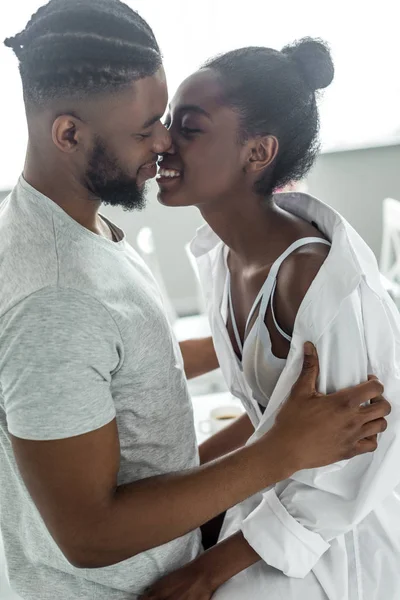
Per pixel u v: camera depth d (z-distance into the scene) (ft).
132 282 3.08
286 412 3.12
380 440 3.29
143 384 3.12
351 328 3.13
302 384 3.13
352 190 14.37
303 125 3.46
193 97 3.31
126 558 3.01
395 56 13.70
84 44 2.71
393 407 3.28
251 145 3.34
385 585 3.43
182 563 3.58
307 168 3.62
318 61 3.44
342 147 13.98
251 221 3.51
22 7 12.71
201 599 3.38
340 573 3.41
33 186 3.02
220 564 3.44
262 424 3.42
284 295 3.30
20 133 13.80
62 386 2.68
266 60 3.35
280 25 13.42
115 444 2.91
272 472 3.06
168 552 3.45
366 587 3.44
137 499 2.93
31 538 3.34
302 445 3.06
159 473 3.34
